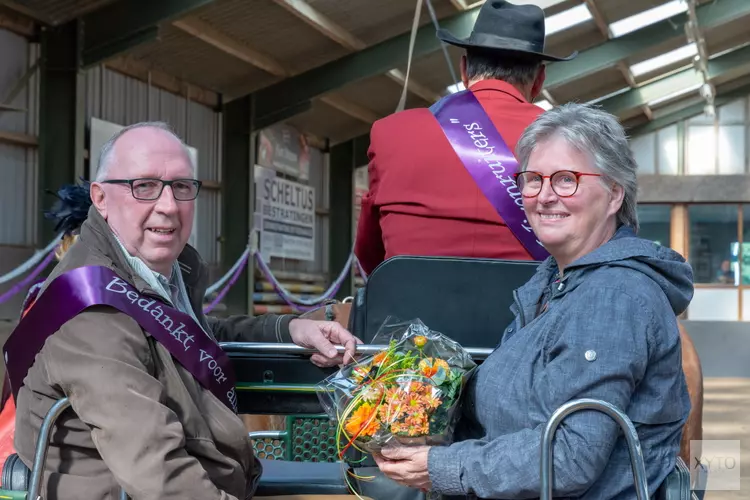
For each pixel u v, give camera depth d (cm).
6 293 886
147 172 198
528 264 217
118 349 182
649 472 171
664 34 1429
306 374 229
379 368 184
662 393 171
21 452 190
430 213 229
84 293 185
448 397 183
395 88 1491
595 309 169
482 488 171
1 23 912
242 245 1359
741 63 1691
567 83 1625
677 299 177
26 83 948
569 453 162
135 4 967
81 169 977
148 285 193
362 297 226
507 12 250
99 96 1061
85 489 184
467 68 255
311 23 1159
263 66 1260
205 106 1321
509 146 231
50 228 957
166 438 175
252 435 241
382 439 178
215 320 243
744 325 1562
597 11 1309
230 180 1362
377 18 1234
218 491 180
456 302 216
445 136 233
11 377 194
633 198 186
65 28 967
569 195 181
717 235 1891
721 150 1889
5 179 930
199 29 1095
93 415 177
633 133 1914
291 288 1494
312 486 229
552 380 168
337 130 1662
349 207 1708
